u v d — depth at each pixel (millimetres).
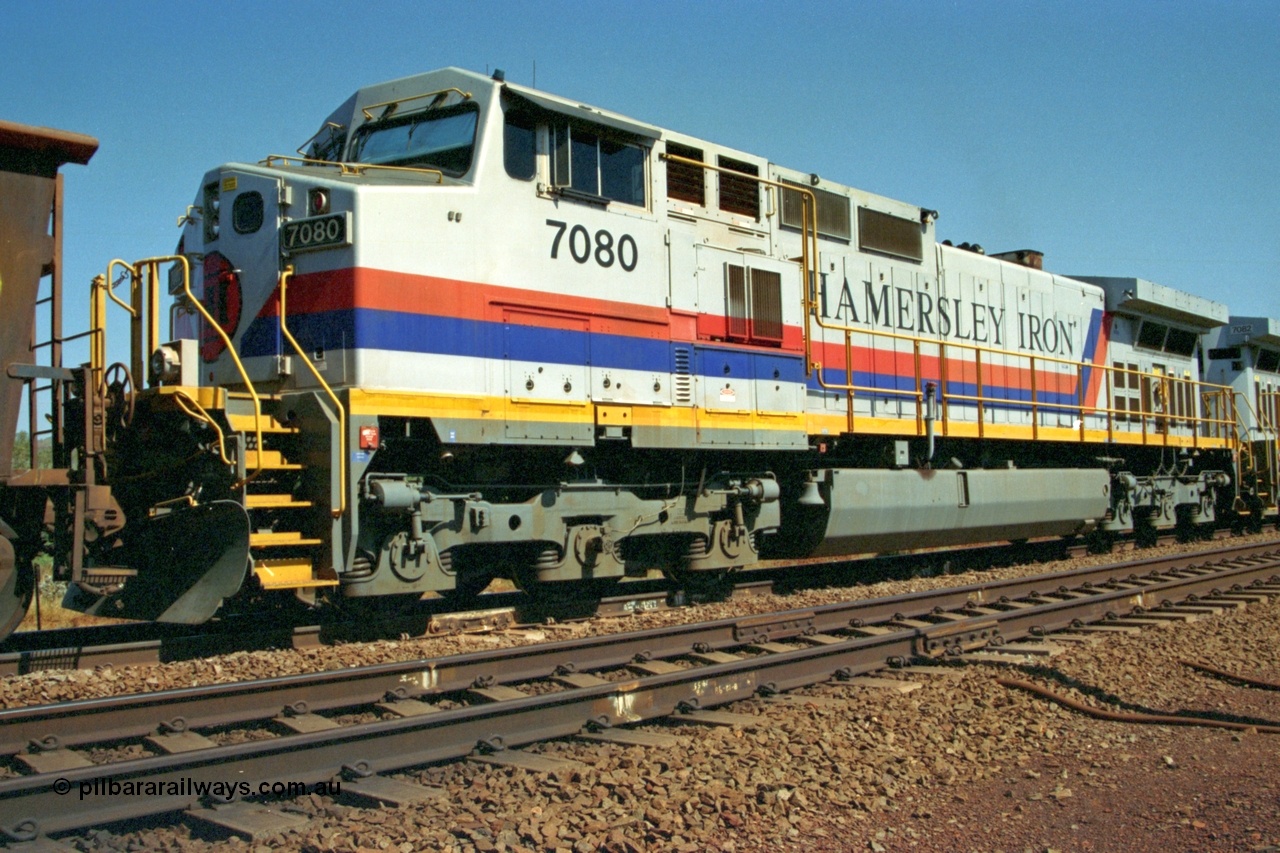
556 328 9273
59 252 7355
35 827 4418
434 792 5074
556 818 4848
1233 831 4945
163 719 5816
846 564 14461
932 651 8688
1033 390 15609
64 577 7402
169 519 7746
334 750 5332
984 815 5246
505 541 8992
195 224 9383
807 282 11836
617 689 6477
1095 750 6340
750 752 5871
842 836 4922
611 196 9898
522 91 8992
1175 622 10383
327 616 9523
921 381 14008
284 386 8461
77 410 7582
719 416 10656
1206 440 20156
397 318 8258
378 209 8227
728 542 11047
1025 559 16359
